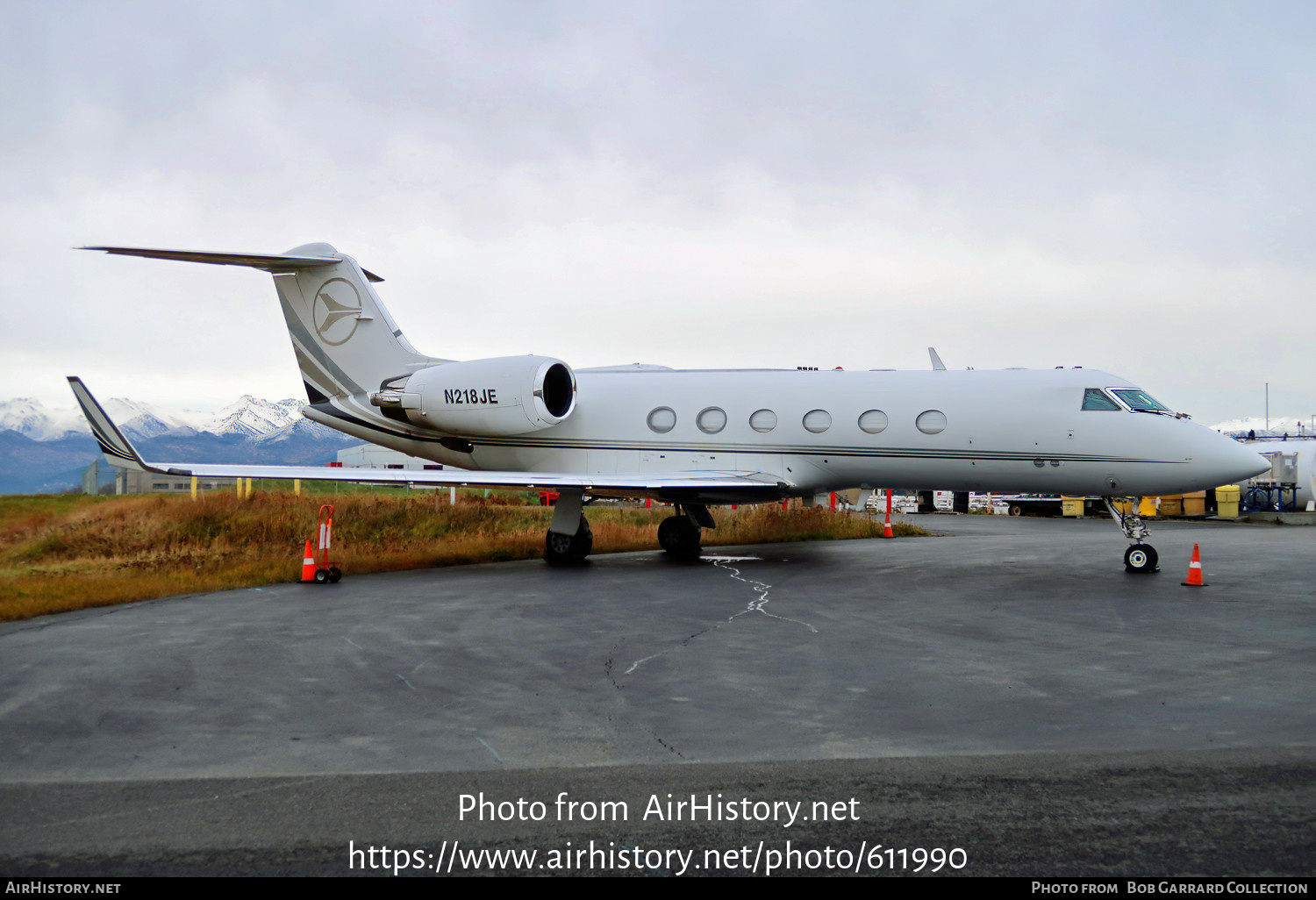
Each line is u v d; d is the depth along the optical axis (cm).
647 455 1636
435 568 1452
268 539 1770
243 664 746
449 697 641
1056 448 1433
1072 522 2912
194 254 1498
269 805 441
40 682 683
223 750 524
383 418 1752
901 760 505
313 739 544
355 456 4209
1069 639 853
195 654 782
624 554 1702
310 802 446
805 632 892
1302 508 3112
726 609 1033
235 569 1352
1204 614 999
